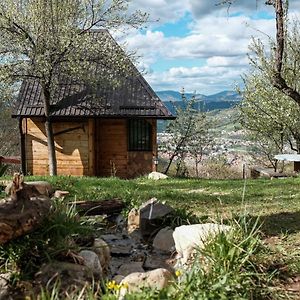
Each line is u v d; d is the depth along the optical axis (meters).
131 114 17.86
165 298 3.53
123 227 7.04
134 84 18.81
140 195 9.30
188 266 4.41
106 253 5.20
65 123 18.36
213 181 12.77
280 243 5.33
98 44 16.80
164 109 18.16
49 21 15.84
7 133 30.06
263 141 22.83
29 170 18.53
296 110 20.56
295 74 18.92
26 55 16.09
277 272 4.36
